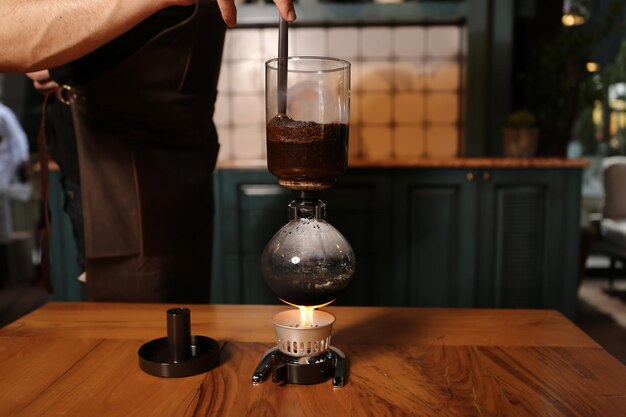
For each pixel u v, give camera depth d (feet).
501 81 8.96
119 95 3.56
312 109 2.16
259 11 8.85
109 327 2.89
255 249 8.33
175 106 3.69
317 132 2.14
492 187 8.07
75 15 2.48
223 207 8.25
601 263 12.80
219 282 8.39
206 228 4.30
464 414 1.94
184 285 4.17
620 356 7.75
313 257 2.16
